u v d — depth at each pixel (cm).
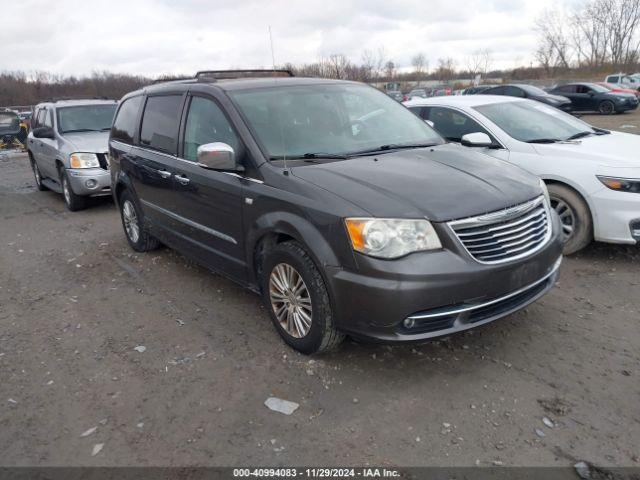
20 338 418
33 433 299
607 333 378
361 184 332
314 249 321
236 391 329
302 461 268
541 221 350
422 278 293
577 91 2442
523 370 336
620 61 5059
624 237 488
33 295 510
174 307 460
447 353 359
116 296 493
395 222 300
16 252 662
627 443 270
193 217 455
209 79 473
